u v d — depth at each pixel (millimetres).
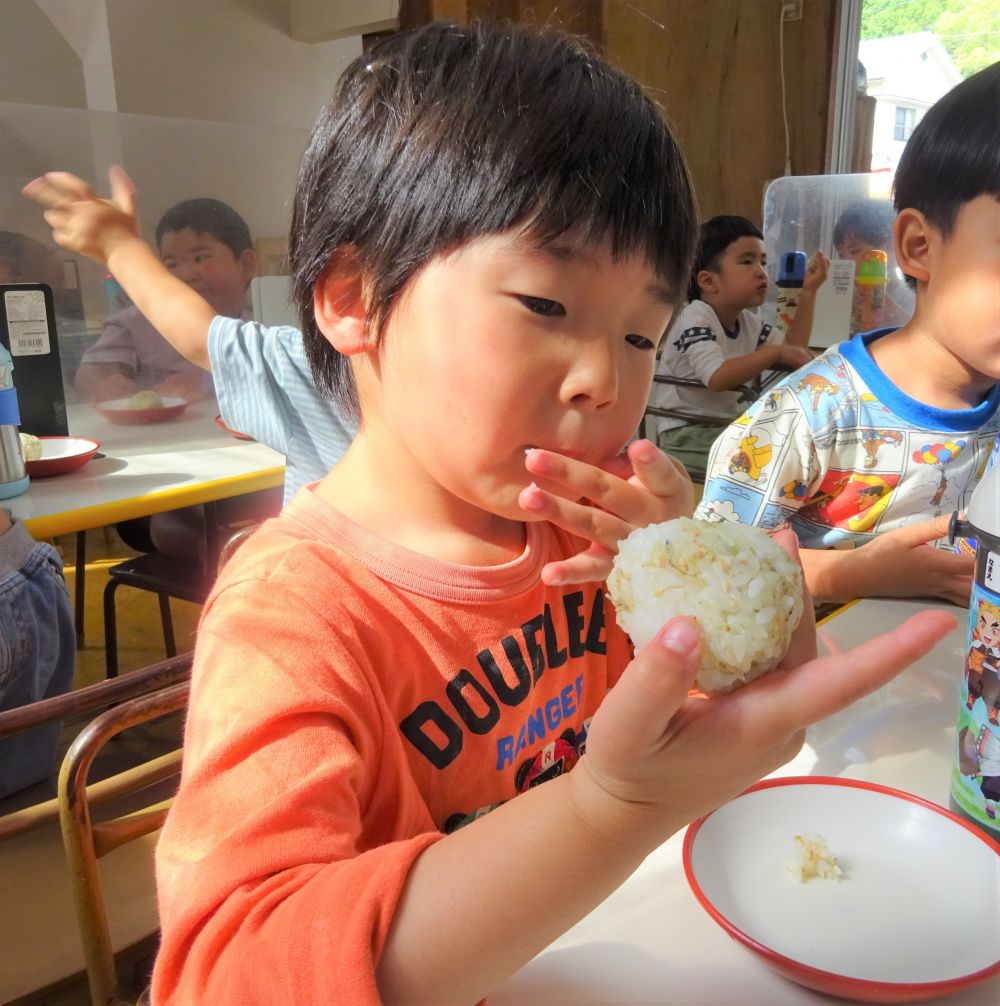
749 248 3176
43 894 1007
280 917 409
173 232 2602
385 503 703
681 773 398
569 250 556
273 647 545
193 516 2189
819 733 795
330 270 645
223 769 471
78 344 2395
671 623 385
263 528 705
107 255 1812
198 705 518
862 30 3701
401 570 661
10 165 2334
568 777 429
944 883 576
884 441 1270
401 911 415
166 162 2652
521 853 414
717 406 3152
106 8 3645
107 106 3795
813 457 1269
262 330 1629
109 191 2557
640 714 376
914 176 1159
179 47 3881
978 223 1071
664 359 3244
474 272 560
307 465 1540
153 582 2162
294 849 441
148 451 2117
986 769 616
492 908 407
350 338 643
